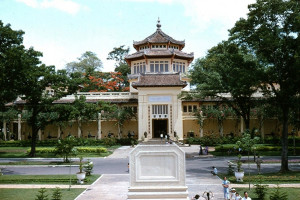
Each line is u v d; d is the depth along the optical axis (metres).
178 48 67.44
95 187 22.20
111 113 56.34
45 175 26.95
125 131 61.28
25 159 38.94
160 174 12.35
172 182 12.23
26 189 21.55
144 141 53.53
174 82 55.12
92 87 82.56
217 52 40.12
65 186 22.64
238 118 55.81
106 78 85.56
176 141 53.47
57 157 40.25
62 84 41.41
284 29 27.45
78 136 58.66
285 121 27.95
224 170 29.41
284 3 26.75
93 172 29.08
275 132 60.22
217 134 59.31
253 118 58.50
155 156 12.43
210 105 59.41
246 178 24.12
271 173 26.70
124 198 18.80
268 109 32.38
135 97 60.94
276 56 27.50
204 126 60.91
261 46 28.02
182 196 12.07
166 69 62.84
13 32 32.94
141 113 55.34
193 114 58.38
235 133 60.66
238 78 28.89
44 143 54.00
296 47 26.27
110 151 45.47
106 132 61.78
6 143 54.25
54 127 61.59
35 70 39.44
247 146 26.41
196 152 43.62
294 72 26.12
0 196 19.30
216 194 19.44
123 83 88.62
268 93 29.72
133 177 12.30
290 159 36.28
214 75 39.47
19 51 31.81
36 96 39.84
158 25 67.81
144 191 12.19
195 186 22.00
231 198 17.31
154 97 55.56
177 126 54.66
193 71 43.38
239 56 29.27
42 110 41.88
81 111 42.53
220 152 42.72
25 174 28.02
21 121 58.53
